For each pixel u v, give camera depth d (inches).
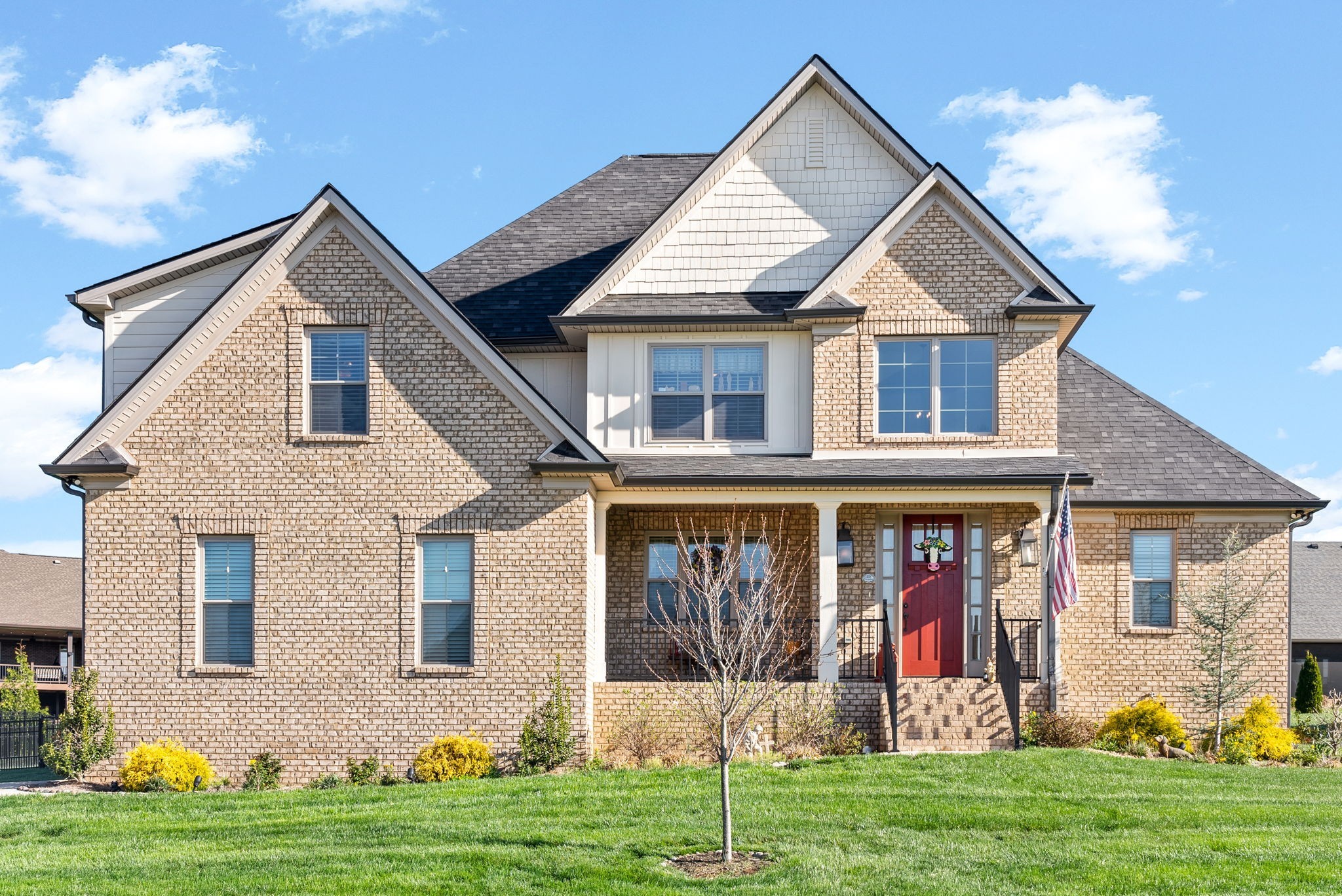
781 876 462.6
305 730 747.4
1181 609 861.2
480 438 761.0
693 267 877.8
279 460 762.2
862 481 784.9
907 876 461.1
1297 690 1402.6
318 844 524.1
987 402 832.9
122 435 765.3
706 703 718.5
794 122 887.7
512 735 743.7
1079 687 858.8
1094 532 871.7
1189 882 448.8
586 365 884.6
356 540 757.3
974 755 684.1
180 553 757.3
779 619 662.5
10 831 567.2
